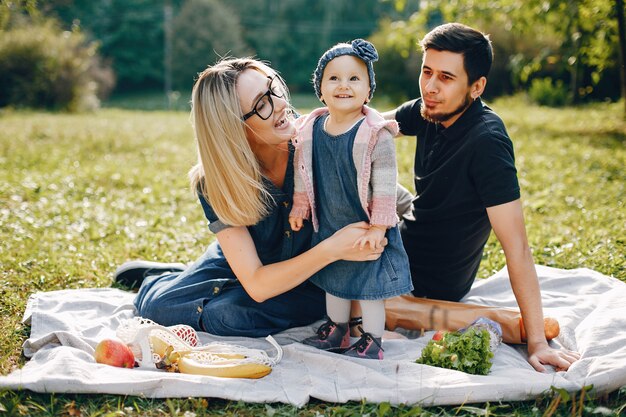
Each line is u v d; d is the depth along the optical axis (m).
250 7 53.44
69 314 3.79
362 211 3.18
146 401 2.87
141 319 3.42
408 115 3.81
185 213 6.87
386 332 3.62
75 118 20.45
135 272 4.45
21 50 24.52
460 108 3.36
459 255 3.71
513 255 3.30
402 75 26.31
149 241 5.65
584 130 13.84
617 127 13.77
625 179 8.37
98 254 5.27
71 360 3.02
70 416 2.77
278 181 3.42
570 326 3.55
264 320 3.60
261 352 3.17
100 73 32.38
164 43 48.91
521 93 22.94
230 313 3.54
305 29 53.22
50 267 4.85
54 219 6.42
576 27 12.35
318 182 3.24
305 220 3.47
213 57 47.59
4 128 15.10
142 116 22.86
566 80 23.88
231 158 3.11
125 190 8.20
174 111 28.58
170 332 3.30
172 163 10.45
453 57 3.24
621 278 4.48
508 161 3.30
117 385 2.87
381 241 3.13
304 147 3.23
